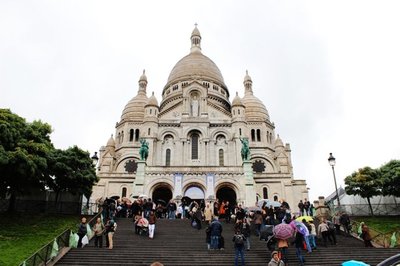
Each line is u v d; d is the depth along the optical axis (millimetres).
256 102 76312
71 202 40188
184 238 26062
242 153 53094
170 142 61094
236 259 19062
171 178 50344
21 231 29422
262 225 26859
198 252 21703
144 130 61031
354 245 25734
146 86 81188
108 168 66438
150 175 50406
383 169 44438
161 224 31531
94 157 42375
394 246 26219
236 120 62000
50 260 19578
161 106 76375
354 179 44188
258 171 67688
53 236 28438
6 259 21672
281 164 67938
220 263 20016
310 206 38219
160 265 7332
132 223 31484
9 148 33625
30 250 24016
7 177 33625
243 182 50094
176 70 83375
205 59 85312
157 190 52250
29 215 35250
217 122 63500
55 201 39594
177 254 21391
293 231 19484
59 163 38562
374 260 20875
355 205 44469
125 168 66875
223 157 60250
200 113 64250
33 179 34812
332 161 36938
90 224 27578
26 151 33375
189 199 48281
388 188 42312
